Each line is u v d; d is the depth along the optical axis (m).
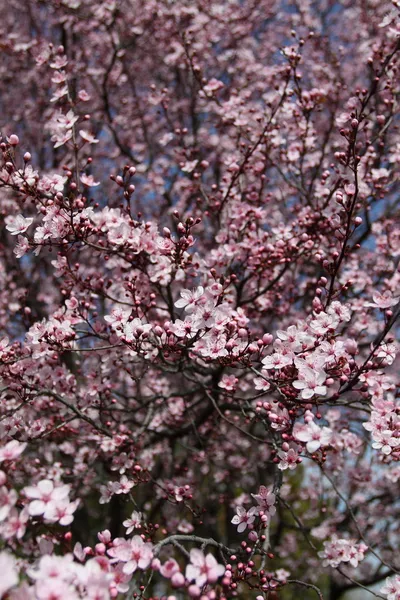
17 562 4.16
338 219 3.97
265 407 3.56
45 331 3.85
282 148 6.23
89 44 8.94
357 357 5.50
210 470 8.25
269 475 7.71
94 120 8.59
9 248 8.17
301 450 3.38
